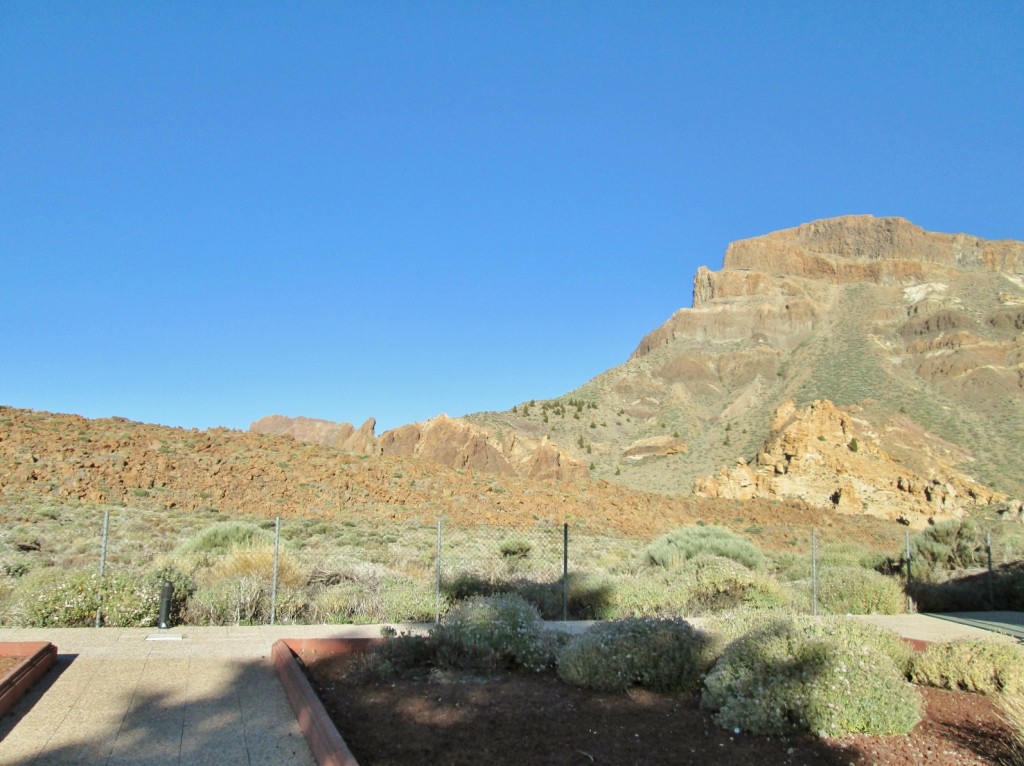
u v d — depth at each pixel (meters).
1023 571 22.59
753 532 43.91
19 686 8.86
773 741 7.88
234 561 17.72
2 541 22.52
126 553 22.62
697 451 110.38
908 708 8.23
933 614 18.50
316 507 35.84
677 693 9.59
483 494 42.75
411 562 24.52
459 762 7.04
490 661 10.55
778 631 9.16
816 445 71.50
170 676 9.93
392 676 9.98
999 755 7.66
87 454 36.00
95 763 6.97
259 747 7.43
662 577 19.61
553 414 133.62
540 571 21.38
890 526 55.47
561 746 7.53
